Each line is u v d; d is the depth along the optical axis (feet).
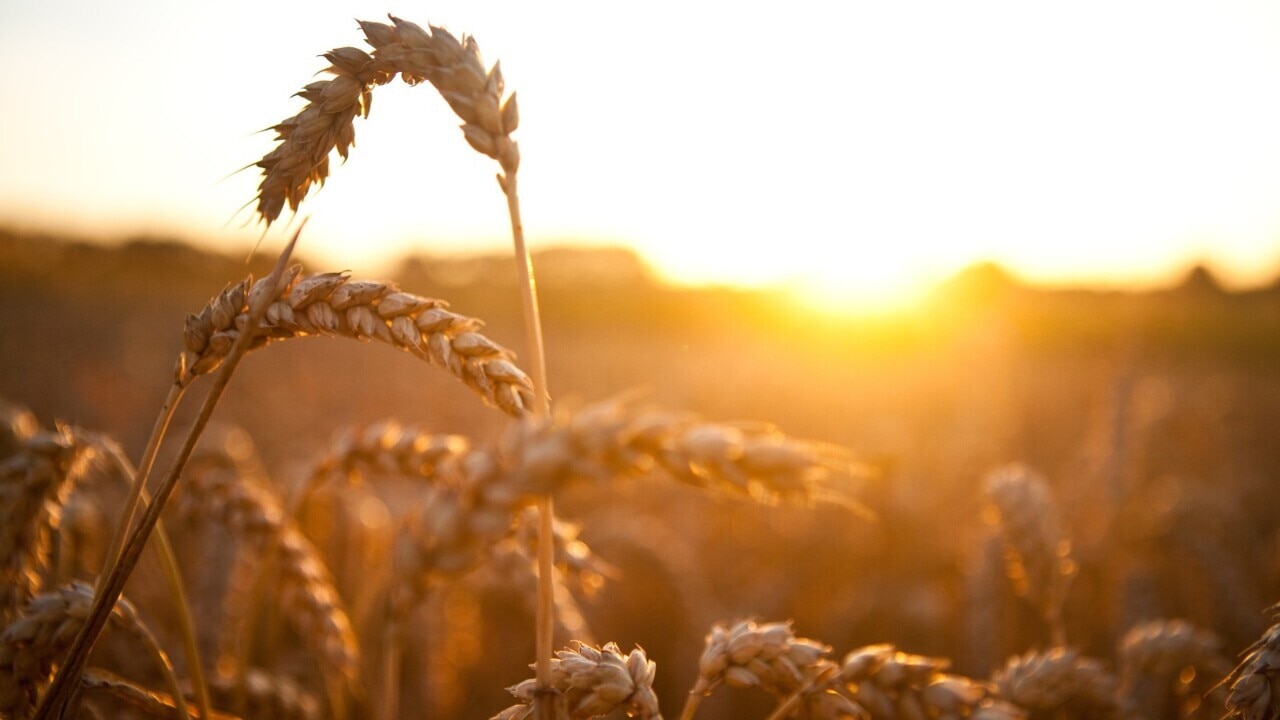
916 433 32.86
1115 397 19.90
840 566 20.92
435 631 13.01
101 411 38.99
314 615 8.56
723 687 15.33
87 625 5.13
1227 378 79.92
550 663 4.69
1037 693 6.53
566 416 3.39
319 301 5.08
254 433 34.45
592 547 17.89
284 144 5.21
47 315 76.69
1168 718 10.60
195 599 11.10
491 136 4.85
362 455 7.30
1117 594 15.51
